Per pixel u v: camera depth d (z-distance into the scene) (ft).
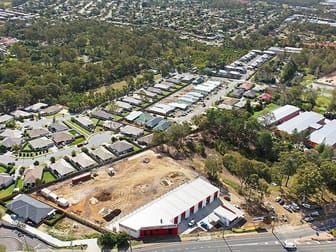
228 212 498.69
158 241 449.48
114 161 621.72
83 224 473.26
